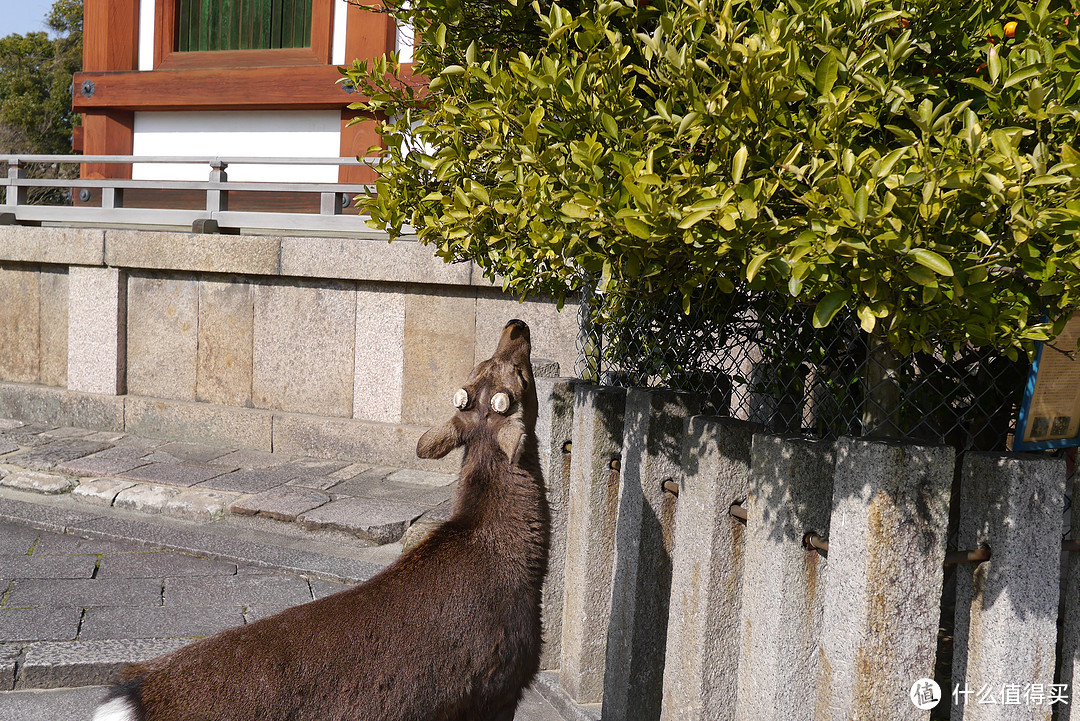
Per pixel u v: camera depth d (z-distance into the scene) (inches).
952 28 86.3
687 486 121.7
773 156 80.2
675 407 137.3
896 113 81.5
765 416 142.8
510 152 98.4
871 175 70.9
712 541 115.7
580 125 92.1
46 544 238.1
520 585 111.5
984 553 94.9
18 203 414.0
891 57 78.6
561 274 135.6
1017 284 81.1
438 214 126.6
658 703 141.9
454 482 305.6
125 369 373.7
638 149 86.3
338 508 266.2
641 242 86.0
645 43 93.8
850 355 115.4
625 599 139.5
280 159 366.0
